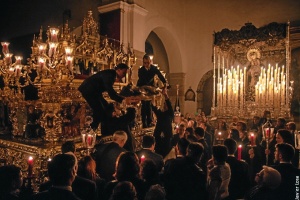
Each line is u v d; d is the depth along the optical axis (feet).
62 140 18.76
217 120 38.32
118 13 37.55
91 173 11.25
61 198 7.80
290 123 22.26
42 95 18.80
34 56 20.06
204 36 50.34
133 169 9.98
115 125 17.74
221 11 48.91
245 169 13.99
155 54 54.65
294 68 41.39
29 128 19.42
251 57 39.70
